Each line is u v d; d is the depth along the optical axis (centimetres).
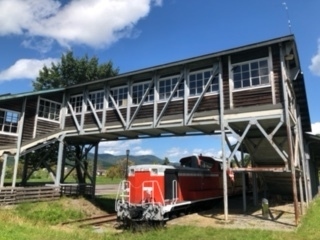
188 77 1571
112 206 2069
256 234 997
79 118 1992
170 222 1313
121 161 5825
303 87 1744
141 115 1692
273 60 1343
